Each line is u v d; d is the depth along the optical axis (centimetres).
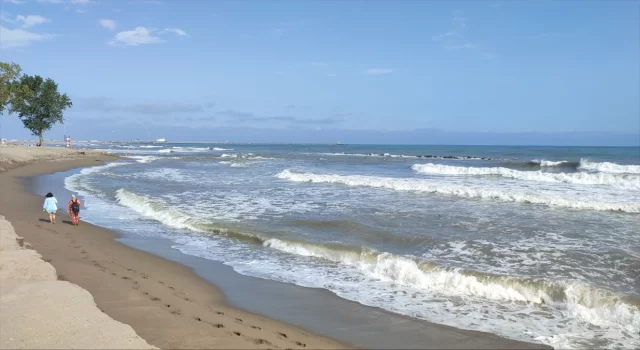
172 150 9425
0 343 470
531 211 1541
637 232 1198
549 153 6881
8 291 650
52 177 2934
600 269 877
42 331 503
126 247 1123
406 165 4072
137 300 668
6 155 3784
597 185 2172
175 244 1168
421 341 591
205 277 886
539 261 938
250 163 4497
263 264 984
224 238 1237
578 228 1256
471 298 762
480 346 575
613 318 649
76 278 766
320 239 1155
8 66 4300
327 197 1914
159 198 1905
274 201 1809
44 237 1121
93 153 6141
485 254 999
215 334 552
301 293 791
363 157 5938
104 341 477
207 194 2033
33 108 6331
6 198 1891
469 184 2253
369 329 632
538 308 711
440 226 1296
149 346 469
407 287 824
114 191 2205
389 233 1208
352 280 868
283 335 595
